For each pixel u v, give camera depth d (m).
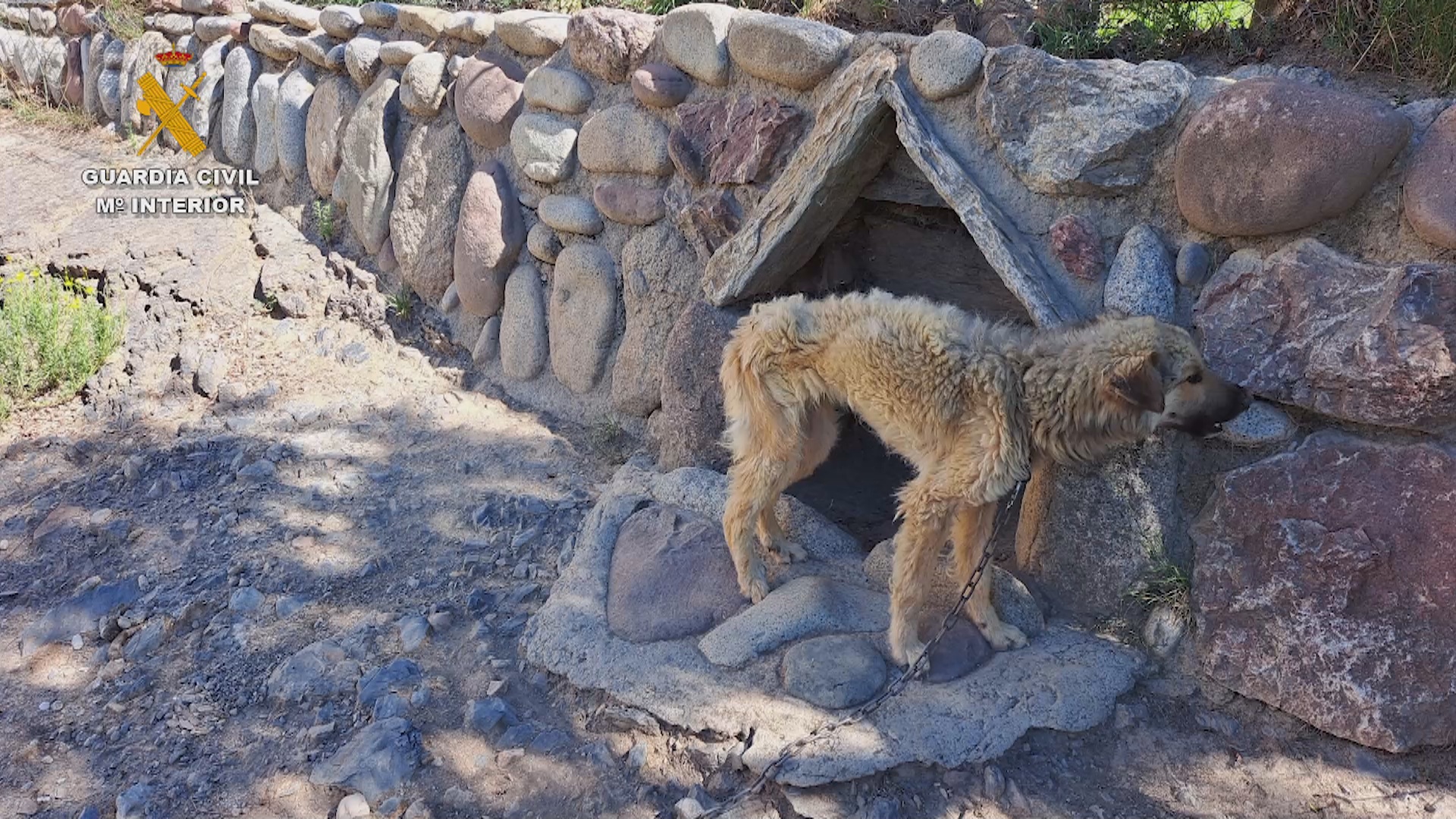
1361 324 3.20
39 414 6.02
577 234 5.61
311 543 4.74
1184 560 3.71
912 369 3.60
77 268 6.91
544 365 5.92
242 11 8.05
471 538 4.77
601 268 5.49
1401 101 3.48
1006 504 3.83
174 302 6.61
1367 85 3.64
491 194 5.93
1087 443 3.59
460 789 3.37
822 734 3.32
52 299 6.32
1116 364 3.31
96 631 4.28
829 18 5.16
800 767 3.22
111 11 9.00
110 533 4.85
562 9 6.50
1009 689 3.51
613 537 4.50
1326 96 3.22
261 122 7.62
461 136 6.20
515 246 5.95
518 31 5.69
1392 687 3.21
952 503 3.57
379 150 6.50
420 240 6.37
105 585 4.47
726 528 4.04
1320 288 3.31
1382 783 3.18
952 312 3.67
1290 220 3.33
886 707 3.44
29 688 3.99
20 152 8.69
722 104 4.79
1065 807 3.21
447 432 5.65
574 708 3.69
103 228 7.24
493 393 6.02
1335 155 3.17
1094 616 3.87
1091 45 4.32
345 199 6.80
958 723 3.37
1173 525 3.70
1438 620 3.17
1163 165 3.62
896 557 3.64
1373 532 3.27
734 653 3.70
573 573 4.28
